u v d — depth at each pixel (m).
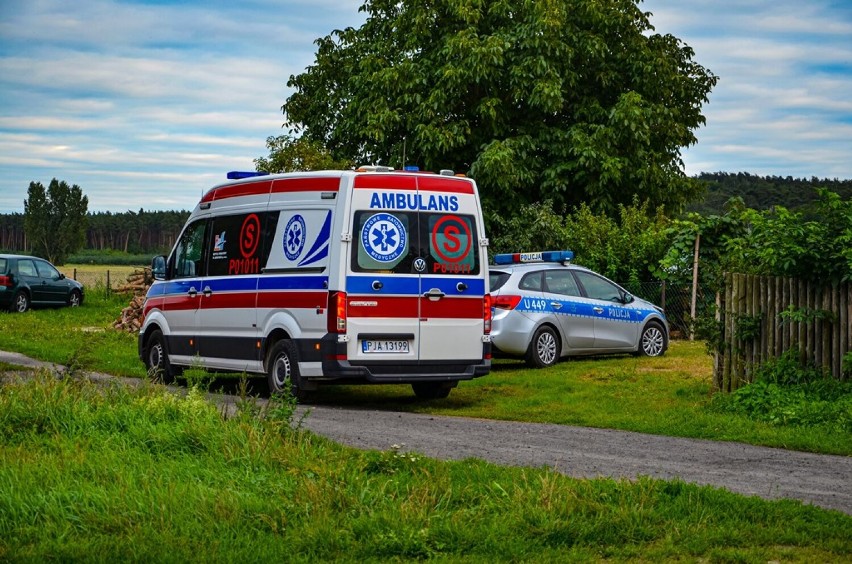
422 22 30.94
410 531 6.01
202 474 7.25
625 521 6.32
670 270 22.72
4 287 31.48
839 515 6.68
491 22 31.20
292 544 5.83
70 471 7.05
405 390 15.16
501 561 5.67
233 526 6.14
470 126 31.14
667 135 32.09
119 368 16.53
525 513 6.39
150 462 7.54
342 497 6.65
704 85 34.12
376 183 12.63
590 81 32.00
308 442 8.27
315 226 12.78
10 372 14.30
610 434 10.57
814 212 12.17
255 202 13.87
